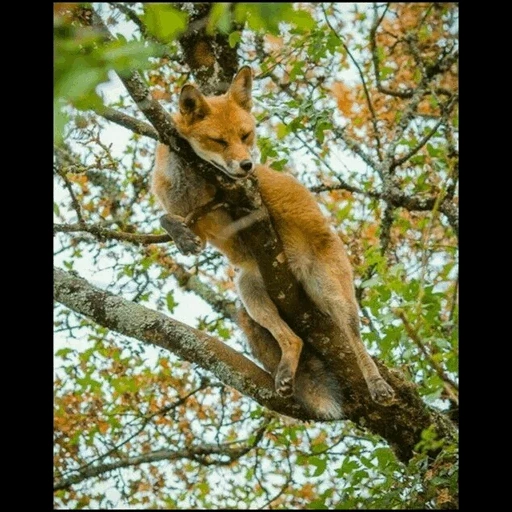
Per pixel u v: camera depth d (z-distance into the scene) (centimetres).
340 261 1202
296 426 1446
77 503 1560
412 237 1560
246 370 1130
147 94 999
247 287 1191
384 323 1104
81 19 680
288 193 1209
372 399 1120
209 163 1112
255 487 1586
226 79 1410
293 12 533
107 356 1577
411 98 1600
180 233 1111
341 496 1298
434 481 1034
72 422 1586
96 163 1145
